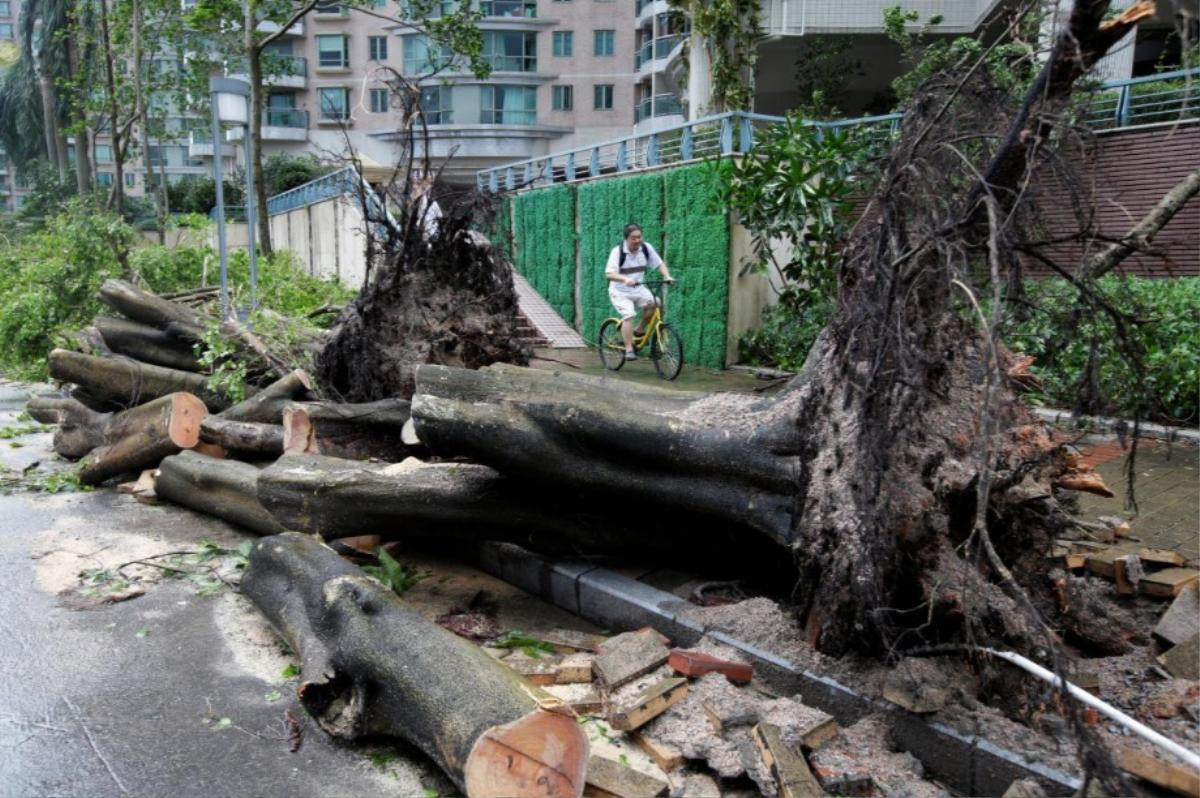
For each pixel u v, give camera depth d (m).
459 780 2.82
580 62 39.50
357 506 4.72
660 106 35.62
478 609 4.67
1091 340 3.04
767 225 10.60
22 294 12.33
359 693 3.31
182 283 12.30
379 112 39.00
